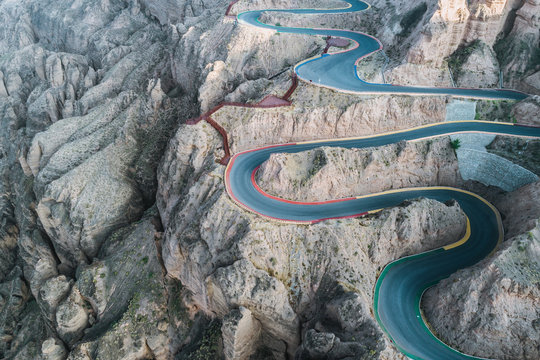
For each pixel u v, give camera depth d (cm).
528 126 6147
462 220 5359
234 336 4725
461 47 7069
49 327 6550
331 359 4338
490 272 4316
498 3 6662
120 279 6341
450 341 4378
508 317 4166
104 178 7550
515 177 5650
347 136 6359
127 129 8088
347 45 7881
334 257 4928
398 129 6366
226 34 8388
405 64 6794
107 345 5666
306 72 7050
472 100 6378
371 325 4300
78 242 7256
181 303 5962
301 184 5625
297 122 6322
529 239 4484
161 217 6925
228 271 4919
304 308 4975
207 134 6512
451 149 6022
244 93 7169
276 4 9388
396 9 8181
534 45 6869
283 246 5112
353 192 5747
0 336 7150
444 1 6581
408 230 5084
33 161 8444
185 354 5472
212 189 5794
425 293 4853
